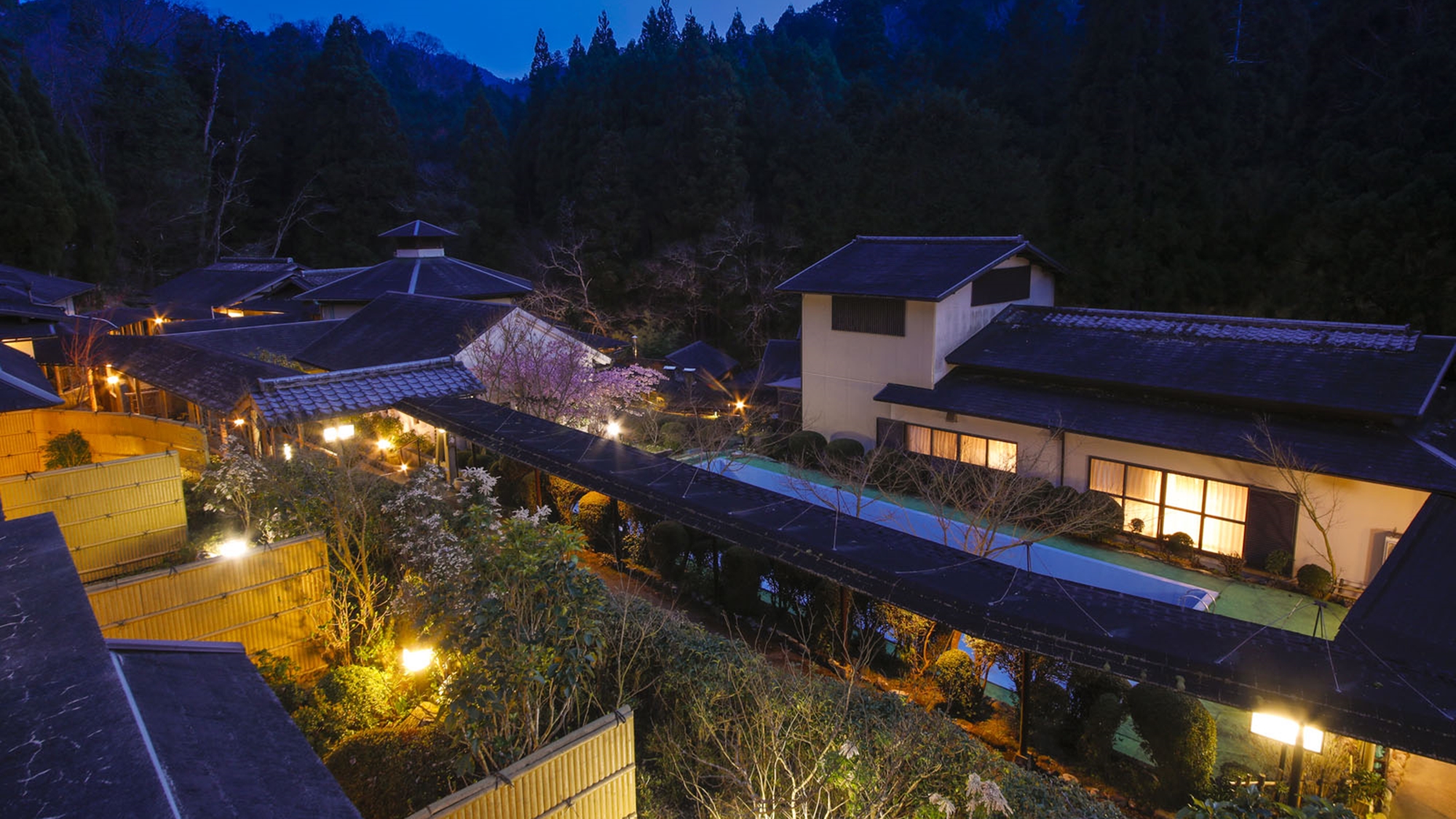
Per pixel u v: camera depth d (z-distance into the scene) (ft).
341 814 12.69
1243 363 62.54
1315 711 26.71
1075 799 24.17
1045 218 128.67
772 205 186.70
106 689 10.77
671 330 183.11
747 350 179.93
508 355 75.25
